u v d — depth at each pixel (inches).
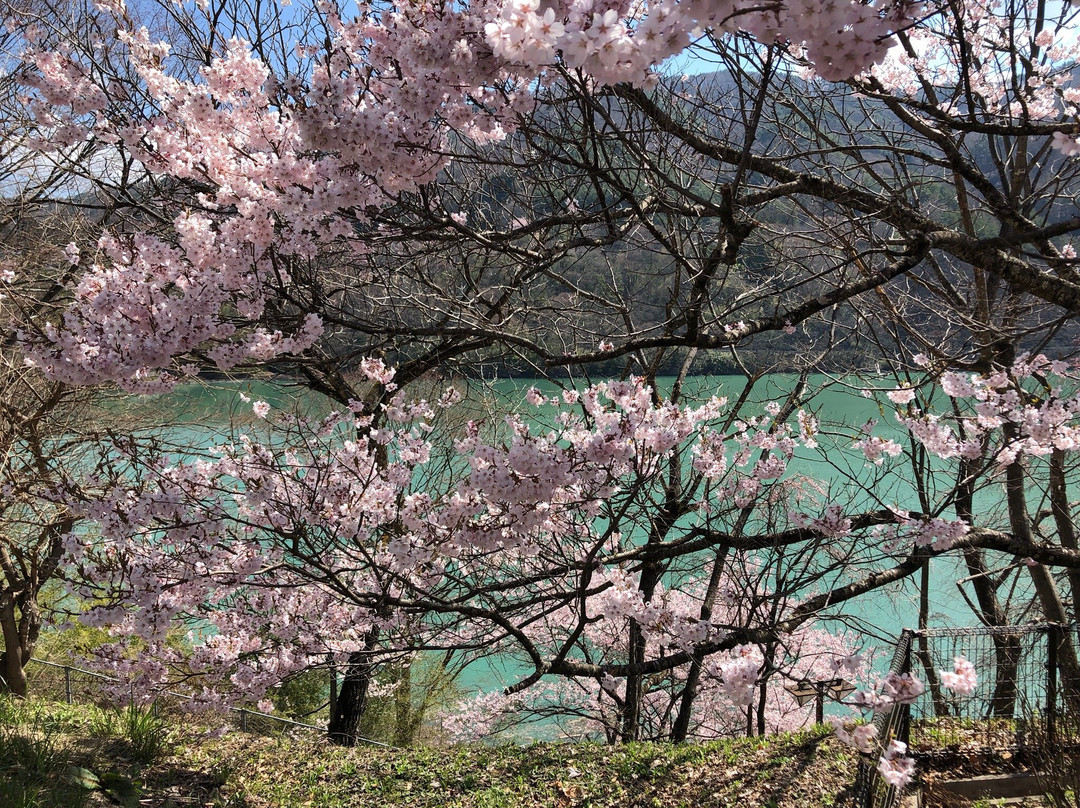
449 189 236.1
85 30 255.8
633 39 74.6
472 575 273.6
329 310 196.5
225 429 368.5
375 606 202.5
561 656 207.9
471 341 231.5
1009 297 266.1
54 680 476.4
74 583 189.0
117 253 152.6
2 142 377.4
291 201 139.5
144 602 190.7
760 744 277.6
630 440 168.6
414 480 331.3
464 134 174.9
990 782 201.3
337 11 151.6
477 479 162.6
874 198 167.5
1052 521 439.8
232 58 146.0
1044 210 263.6
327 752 320.2
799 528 219.6
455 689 523.2
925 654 207.8
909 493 349.7
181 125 156.6
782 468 225.1
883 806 151.7
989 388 196.1
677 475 300.4
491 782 279.6
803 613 206.1
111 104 154.9
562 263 295.4
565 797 259.3
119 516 179.9
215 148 148.8
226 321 153.9
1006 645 209.0
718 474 228.8
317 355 209.2
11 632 396.8
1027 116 133.9
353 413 225.5
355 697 374.9
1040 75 214.1
